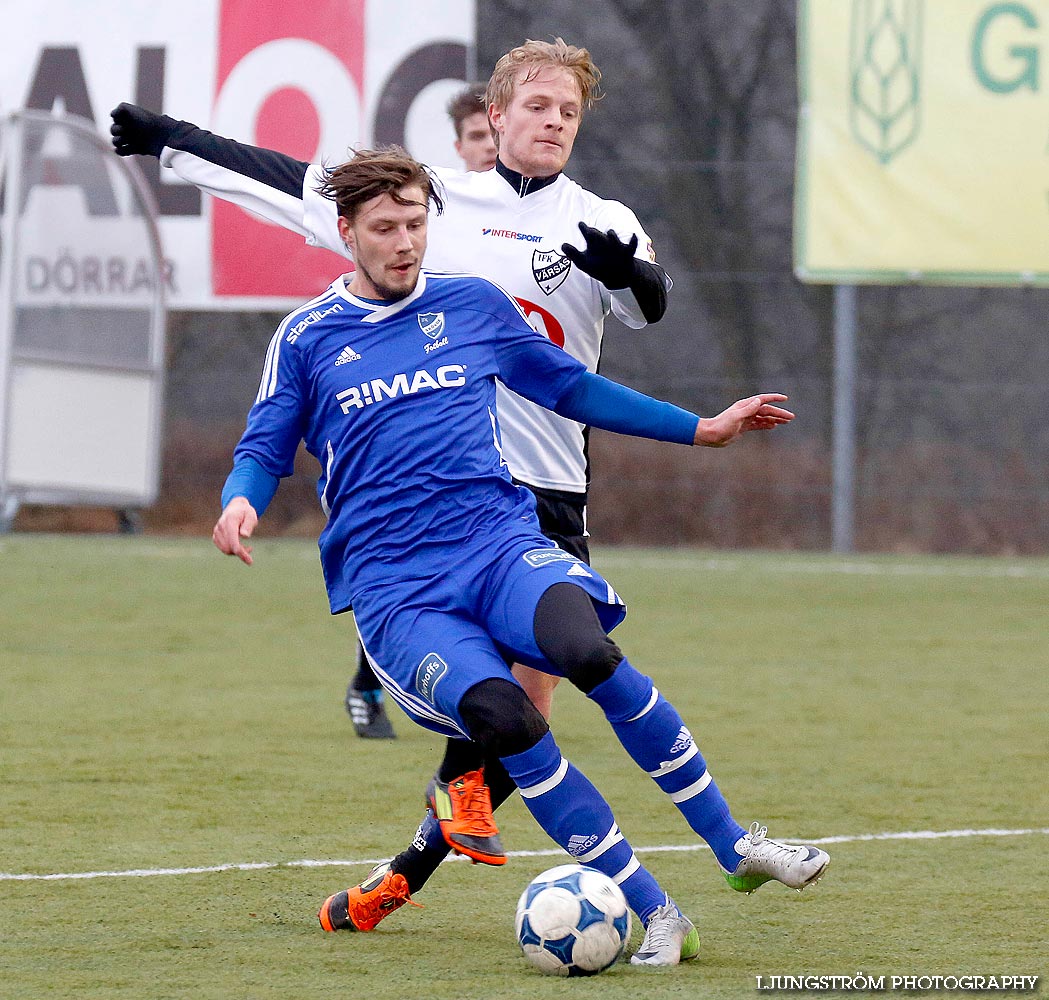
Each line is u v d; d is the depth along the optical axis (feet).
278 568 168.86
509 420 54.80
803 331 223.92
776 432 214.90
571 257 50.60
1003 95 177.99
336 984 40.22
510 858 56.34
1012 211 178.70
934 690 99.35
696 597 149.69
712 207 232.53
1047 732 84.64
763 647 118.21
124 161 184.96
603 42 235.20
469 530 45.55
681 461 213.46
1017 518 209.15
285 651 113.29
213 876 52.44
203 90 188.75
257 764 73.05
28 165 180.55
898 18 178.91
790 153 234.58
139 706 88.99
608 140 235.61
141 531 208.74
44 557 171.53
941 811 64.59
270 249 189.47
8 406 179.22
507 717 42.65
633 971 41.86
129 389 190.19
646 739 44.24
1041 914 48.34
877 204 180.34
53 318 183.93
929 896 50.72
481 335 47.83
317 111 187.01
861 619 135.44
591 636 42.91
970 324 220.84
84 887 50.67
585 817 43.50
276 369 47.47
